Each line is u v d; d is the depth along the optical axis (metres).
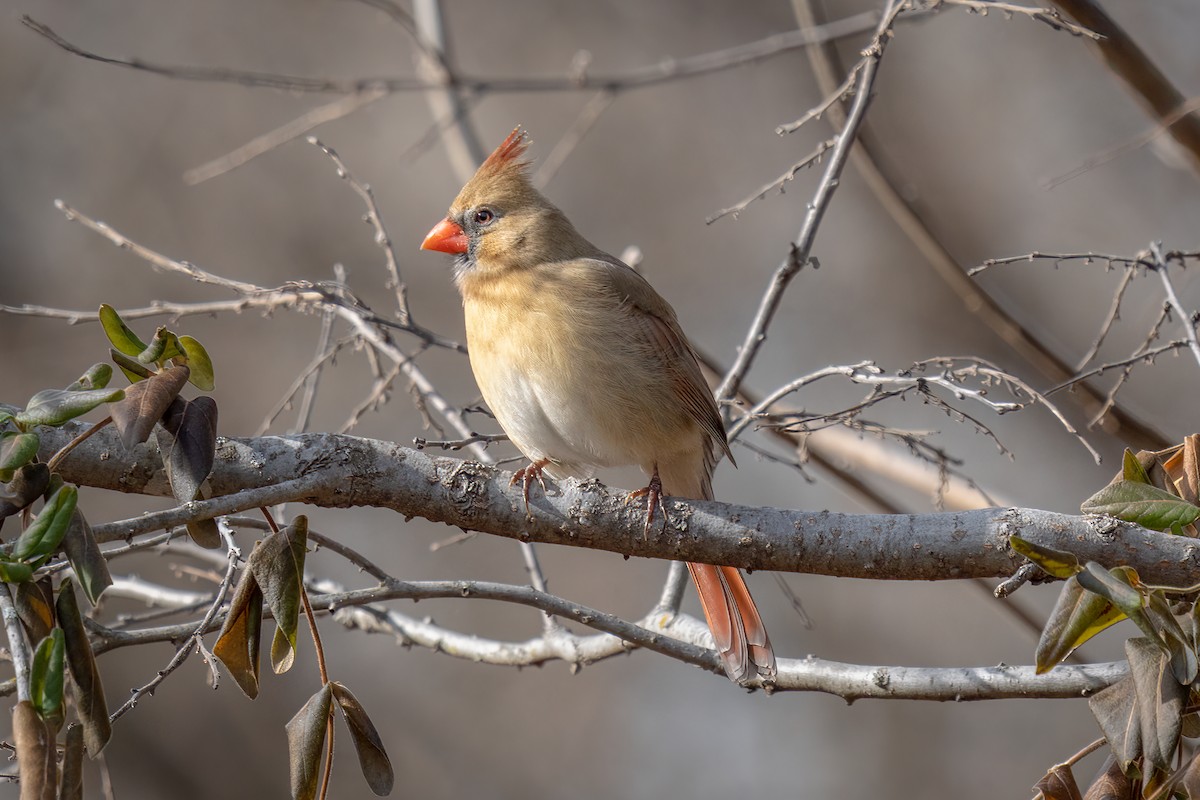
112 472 4.79
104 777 5.45
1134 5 13.93
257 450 4.92
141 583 6.67
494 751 13.10
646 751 13.38
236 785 12.06
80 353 13.78
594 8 16.16
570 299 6.66
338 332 9.25
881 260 15.10
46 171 14.66
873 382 5.38
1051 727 13.27
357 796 12.62
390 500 5.09
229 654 4.12
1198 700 4.22
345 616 6.80
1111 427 7.71
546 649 6.49
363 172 15.15
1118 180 14.61
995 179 14.98
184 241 14.68
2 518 3.97
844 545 5.08
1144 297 13.61
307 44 15.50
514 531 5.24
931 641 13.59
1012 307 8.98
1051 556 4.23
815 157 6.01
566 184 15.72
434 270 14.70
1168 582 4.79
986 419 13.73
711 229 15.52
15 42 15.08
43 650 3.69
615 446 6.76
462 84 9.73
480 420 8.58
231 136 15.14
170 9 15.38
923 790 13.12
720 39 16.05
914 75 15.40
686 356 6.80
